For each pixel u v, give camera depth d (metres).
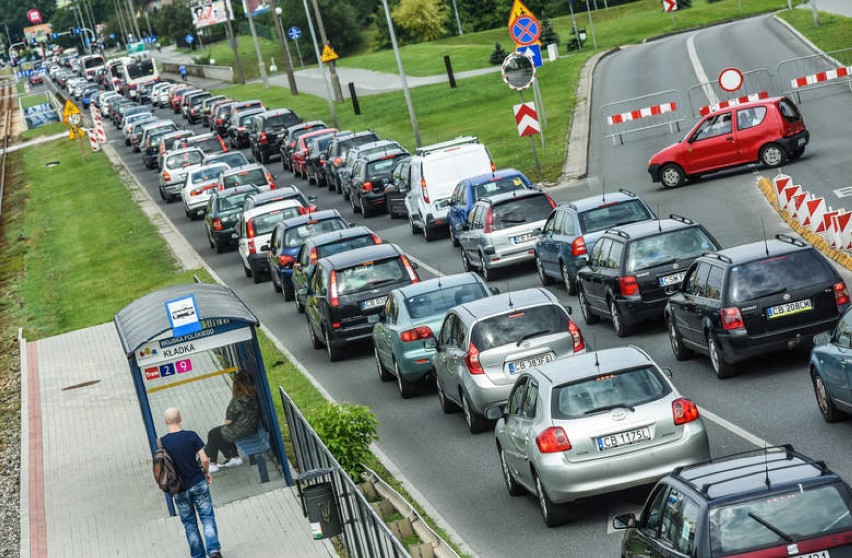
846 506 17.98
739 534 17.95
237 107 149.75
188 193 101.38
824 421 31.44
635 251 44.19
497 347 34.75
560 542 26.50
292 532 31.09
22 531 36.31
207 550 29.55
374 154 89.75
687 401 27.12
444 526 29.20
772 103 72.19
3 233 118.25
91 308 75.31
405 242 75.81
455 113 134.62
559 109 117.75
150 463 40.66
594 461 26.66
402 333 41.75
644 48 157.25
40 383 57.19
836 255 49.12
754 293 35.97
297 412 33.12
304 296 53.03
